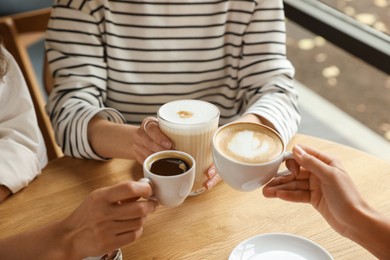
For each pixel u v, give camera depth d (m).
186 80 1.49
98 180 1.12
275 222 0.99
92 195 0.81
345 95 2.77
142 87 1.47
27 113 1.27
